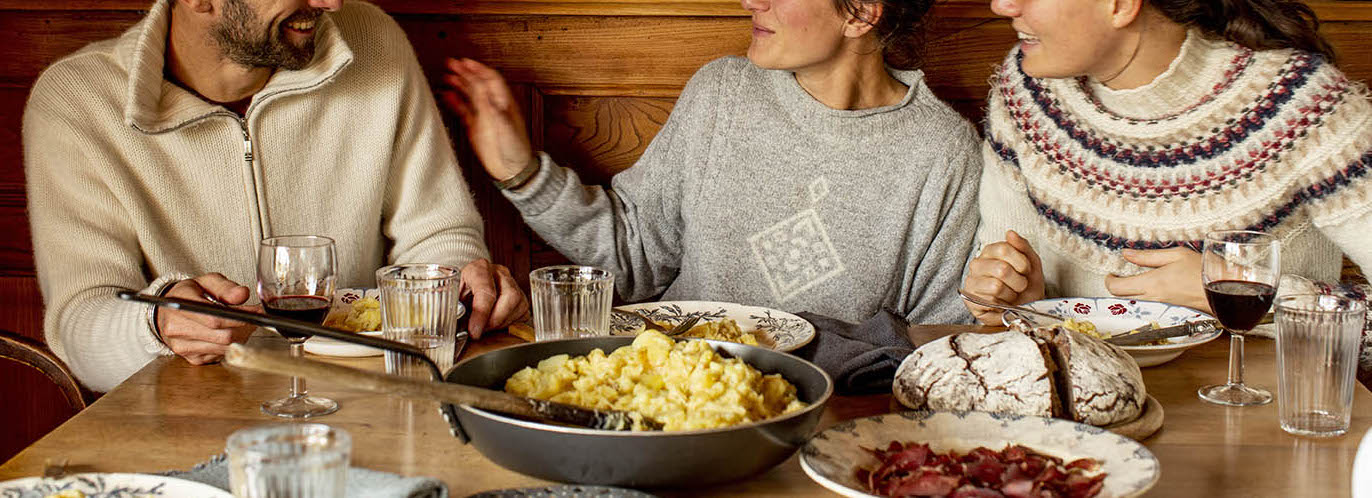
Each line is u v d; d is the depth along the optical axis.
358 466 1.10
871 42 2.10
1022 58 2.11
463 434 1.06
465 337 1.54
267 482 0.81
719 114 2.18
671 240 2.28
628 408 1.10
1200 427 1.23
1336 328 1.19
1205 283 1.37
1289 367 1.21
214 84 1.91
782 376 1.20
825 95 2.15
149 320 1.50
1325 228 1.88
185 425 1.20
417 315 1.35
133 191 1.85
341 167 2.01
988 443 1.09
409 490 0.98
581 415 1.03
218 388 1.33
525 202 2.13
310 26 1.86
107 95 1.85
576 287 1.45
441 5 2.29
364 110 2.01
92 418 1.21
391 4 2.28
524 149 2.10
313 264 1.33
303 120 1.95
